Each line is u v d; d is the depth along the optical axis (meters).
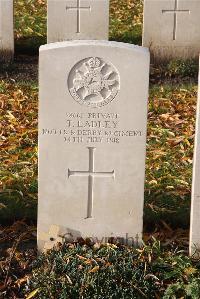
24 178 3.39
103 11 5.02
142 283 2.58
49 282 2.59
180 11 5.00
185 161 3.63
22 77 4.95
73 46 2.62
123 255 2.71
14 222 3.06
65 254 2.71
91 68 2.65
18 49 5.45
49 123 2.70
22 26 5.94
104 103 2.69
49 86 2.66
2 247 2.91
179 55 5.10
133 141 2.73
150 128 4.04
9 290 2.63
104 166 2.76
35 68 5.14
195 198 2.70
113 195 2.80
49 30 5.06
